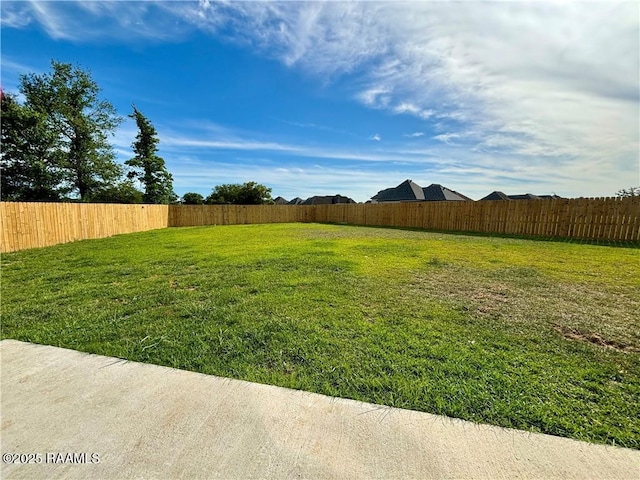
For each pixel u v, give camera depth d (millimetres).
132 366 2178
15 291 4105
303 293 3855
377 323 2896
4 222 8227
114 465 1336
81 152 18938
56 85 18094
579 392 1859
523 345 2469
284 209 21438
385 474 1292
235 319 3002
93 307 3434
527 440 1489
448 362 2197
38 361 2244
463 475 1285
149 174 24172
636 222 8922
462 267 5402
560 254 6848
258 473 1295
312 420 1621
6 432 1527
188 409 1707
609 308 3354
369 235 11367
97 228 11805
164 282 4492
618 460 1368
